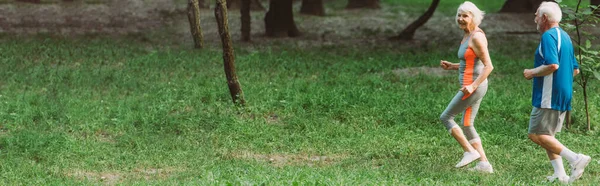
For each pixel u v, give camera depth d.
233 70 11.23
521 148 9.39
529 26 23.27
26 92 12.62
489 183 7.45
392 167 8.29
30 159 8.88
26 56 16.36
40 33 19.86
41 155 8.90
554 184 7.41
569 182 7.50
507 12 25.77
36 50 17.06
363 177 7.47
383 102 11.52
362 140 9.66
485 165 8.05
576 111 10.72
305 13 26.06
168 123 10.36
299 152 9.34
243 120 10.63
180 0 26.64
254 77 14.34
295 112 11.12
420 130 10.13
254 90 12.71
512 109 11.19
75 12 23.88
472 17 7.73
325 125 10.30
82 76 13.94
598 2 22.17
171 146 9.41
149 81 13.77
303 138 9.81
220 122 10.34
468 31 7.79
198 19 18.11
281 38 20.59
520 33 21.98
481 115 11.07
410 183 7.36
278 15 20.83
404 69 15.72
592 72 10.02
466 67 7.83
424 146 9.41
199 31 18.16
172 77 14.26
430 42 20.38
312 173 7.63
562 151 7.50
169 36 20.30
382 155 8.96
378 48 19.05
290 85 13.21
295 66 15.73
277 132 10.09
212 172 7.99
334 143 9.58
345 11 27.81
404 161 8.66
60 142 9.34
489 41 20.34
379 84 13.64
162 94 12.42
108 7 24.97
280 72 14.95
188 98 12.06
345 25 23.77
